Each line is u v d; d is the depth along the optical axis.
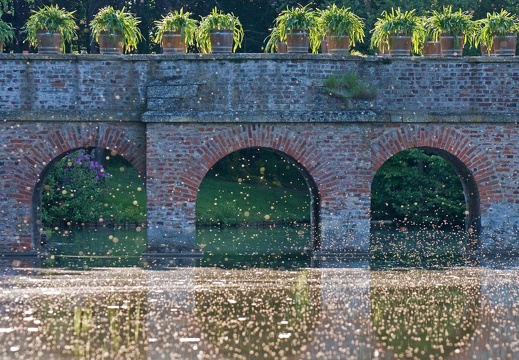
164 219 28.30
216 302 20.61
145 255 28.34
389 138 28.55
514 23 29.53
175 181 28.19
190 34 29.19
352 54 29.38
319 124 28.28
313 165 28.33
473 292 22.02
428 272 25.31
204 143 28.16
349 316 19.30
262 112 28.22
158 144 28.12
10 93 28.33
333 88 28.23
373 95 28.47
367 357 16.34
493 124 28.75
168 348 16.78
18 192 28.48
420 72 28.67
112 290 22.02
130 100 28.42
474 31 29.55
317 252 28.42
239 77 28.22
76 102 28.36
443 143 28.72
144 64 28.39
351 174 28.36
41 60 28.31
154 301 20.67
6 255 28.55
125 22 28.95
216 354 16.44
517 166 28.83
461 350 16.83
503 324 18.69
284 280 23.77
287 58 28.20
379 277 24.39
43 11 28.81
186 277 24.17
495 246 28.97
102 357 16.22
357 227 28.48
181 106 28.14
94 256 28.91
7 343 17.03
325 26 29.03
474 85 28.77
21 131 28.39
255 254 29.80
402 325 18.58
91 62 28.34
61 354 16.38
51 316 19.09
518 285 23.03
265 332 17.92
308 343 17.20
